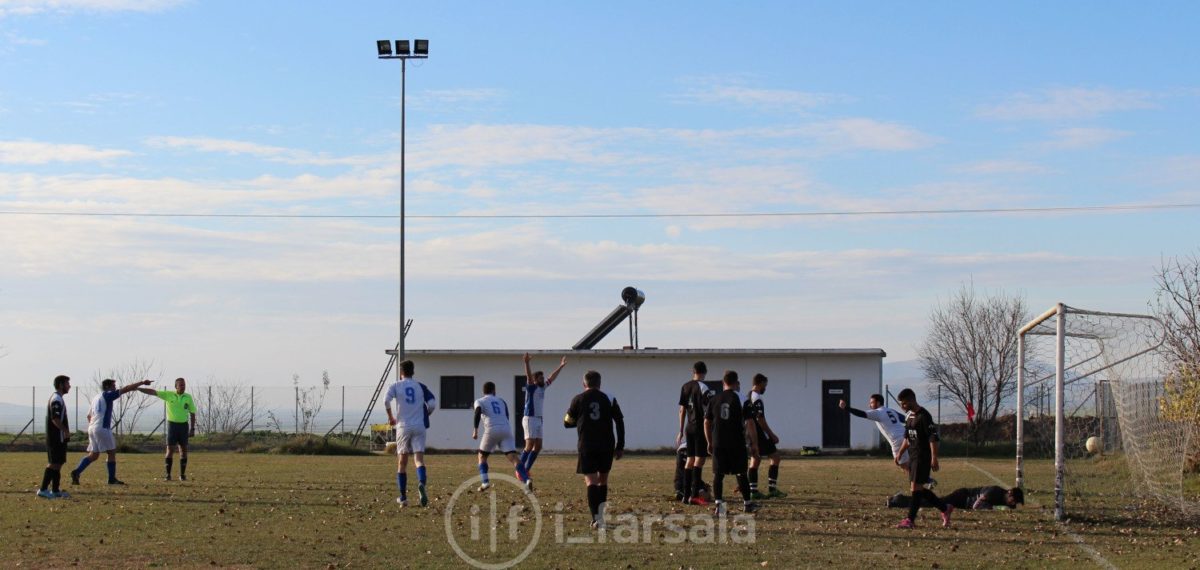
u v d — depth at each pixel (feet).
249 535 42.52
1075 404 56.03
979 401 145.59
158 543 40.42
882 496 58.39
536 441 62.44
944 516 46.03
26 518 47.32
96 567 35.63
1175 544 41.73
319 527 44.80
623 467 86.38
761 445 57.06
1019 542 41.96
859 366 123.03
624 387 126.72
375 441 130.93
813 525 46.19
